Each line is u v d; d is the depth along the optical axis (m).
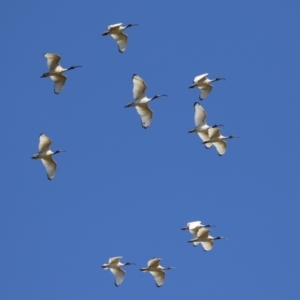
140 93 45.78
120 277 45.56
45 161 45.84
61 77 45.19
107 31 45.62
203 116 48.62
